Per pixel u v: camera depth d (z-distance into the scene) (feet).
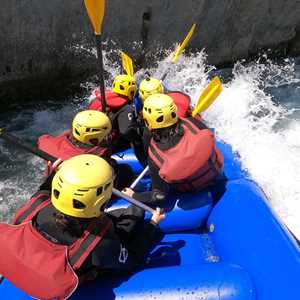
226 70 21.27
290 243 7.41
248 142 14.71
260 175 12.77
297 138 15.46
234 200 8.70
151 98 8.00
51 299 5.71
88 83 18.72
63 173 5.61
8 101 17.67
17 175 14.11
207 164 8.31
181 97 9.84
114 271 6.78
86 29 17.25
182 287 6.53
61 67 17.78
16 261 5.80
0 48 16.17
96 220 5.91
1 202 13.03
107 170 5.75
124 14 17.43
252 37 21.03
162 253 8.39
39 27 16.33
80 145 8.16
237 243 7.91
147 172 9.71
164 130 7.98
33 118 17.40
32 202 6.25
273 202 11.80
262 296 6.82
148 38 18.62
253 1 19.56
